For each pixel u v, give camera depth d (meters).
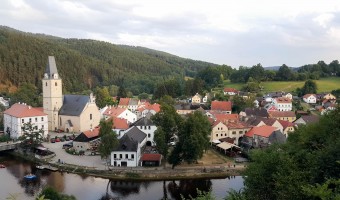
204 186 85.19
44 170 95.31
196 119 96.50
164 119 100.88
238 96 197.62
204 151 108.81
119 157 96.25
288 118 167.00
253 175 44.56
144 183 87.38
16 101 192.88
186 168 94.62
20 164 101.38
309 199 32.72
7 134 129.25
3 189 79.56
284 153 45.09
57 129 143.88
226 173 93.12
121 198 76.50
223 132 122.81
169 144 107.38
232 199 42.53
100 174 91.25
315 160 40.62
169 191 81.75
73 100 146.38
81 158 103.25
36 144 109.44
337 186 33.19
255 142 115.62
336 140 43.53
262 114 162.75
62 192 78.81
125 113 153.50
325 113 59.47
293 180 36.53
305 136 56.19
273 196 41.12
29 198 73.88
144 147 115.12
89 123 143.25
